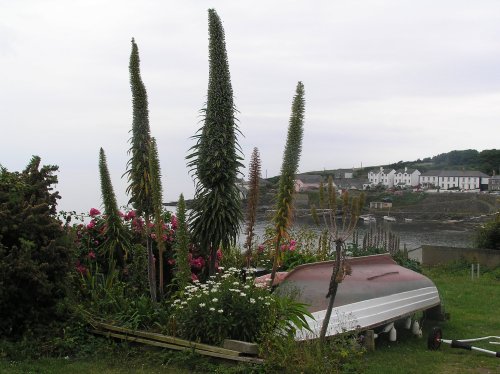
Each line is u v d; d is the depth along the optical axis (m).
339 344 7.41
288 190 8.92
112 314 8.62
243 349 7.10
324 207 8.13
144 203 9.21
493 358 8.74
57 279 8.61
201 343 7.46
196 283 8.80
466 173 127.81
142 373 7.05
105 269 10.25
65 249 8.64
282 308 7.54
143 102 9.25
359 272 9.57
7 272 7.74
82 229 10.33
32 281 7.96
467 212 90.62
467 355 8.91
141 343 7.97
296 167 8.94
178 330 7.88
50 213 9.25
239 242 11.23
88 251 10.18
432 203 99.31
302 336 7.42
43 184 9.22
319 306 8.23
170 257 10.22
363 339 8.64
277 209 8.98
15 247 8.02
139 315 8.31
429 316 11.35
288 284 8.65
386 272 9.98
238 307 7.39
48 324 8.40
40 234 8.51
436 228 72.44
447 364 8.38
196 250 10.41
